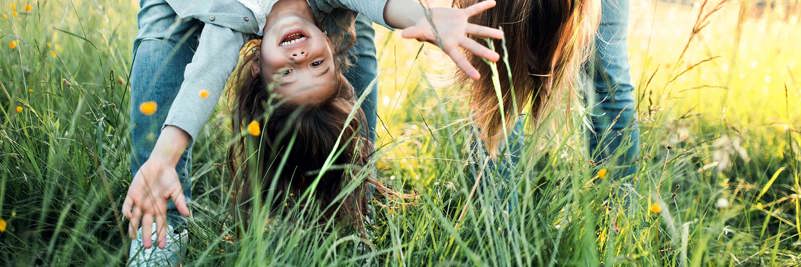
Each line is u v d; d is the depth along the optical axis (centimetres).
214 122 259
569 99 221
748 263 216
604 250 204
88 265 187
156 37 211
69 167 228
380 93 341
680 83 332
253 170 204
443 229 206
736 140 263
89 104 248
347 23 220
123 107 262
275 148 203
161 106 213
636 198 211
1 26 293
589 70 240
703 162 266
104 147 234
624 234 202
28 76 274
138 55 213
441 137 256
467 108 238
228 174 251
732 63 257
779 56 393
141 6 222
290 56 198
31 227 218
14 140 235
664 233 212
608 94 243
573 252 197
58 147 229
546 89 221
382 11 198
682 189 254
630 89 247
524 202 188
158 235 184
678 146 274
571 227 200
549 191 212
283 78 201
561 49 215
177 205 183
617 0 236
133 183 182
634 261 193
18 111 242
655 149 229
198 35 218
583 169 210
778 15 345
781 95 353
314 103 203
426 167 271
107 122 249
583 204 202
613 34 239
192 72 192
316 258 185
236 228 206
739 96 345
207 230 211
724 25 374
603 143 246
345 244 199
